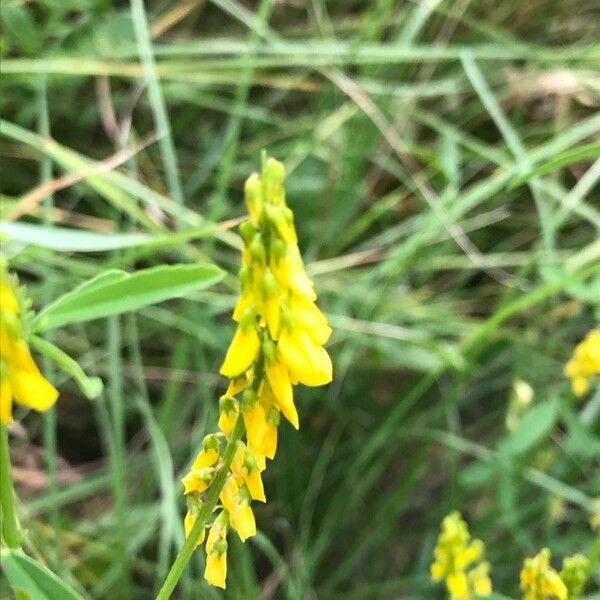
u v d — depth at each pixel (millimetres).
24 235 109
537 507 207
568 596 112
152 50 205
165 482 170
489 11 244
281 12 248
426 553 204
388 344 211
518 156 193
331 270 210
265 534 208
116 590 182
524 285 228
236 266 209
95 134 236
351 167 222
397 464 230
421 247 211
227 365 70
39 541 170
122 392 207
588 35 248
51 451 172
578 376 142
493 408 237
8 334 64
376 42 231
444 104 242
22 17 212
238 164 228
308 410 219
